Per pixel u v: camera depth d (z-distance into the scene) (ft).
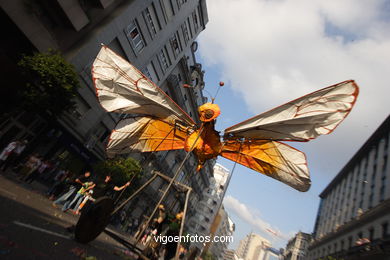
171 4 74.64
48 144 51.08
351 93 13.07
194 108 113.29
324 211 143.43
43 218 16.51
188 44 96.02
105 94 16.80
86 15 48.52
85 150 59.31
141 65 69.56
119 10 56.29
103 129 64.80
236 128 16.17
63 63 38.19
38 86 39.45
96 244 16.71
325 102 13.82
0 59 35.22
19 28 39.04
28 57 35.99
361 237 77.56
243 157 17.95
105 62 15.85
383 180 80.79
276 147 16.71
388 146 85.87
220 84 16.65
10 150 32.48
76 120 54.03
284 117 14.87
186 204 13.76
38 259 8.34
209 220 221.05
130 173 59.57
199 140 16.81
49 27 44.68
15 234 9.93
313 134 15.12
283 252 254.27
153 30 69.67
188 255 21.24
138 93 16.60
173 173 105.40
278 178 18.26
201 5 95.61
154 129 18.74
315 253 125.59
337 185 136.77
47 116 42.45
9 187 23.36
